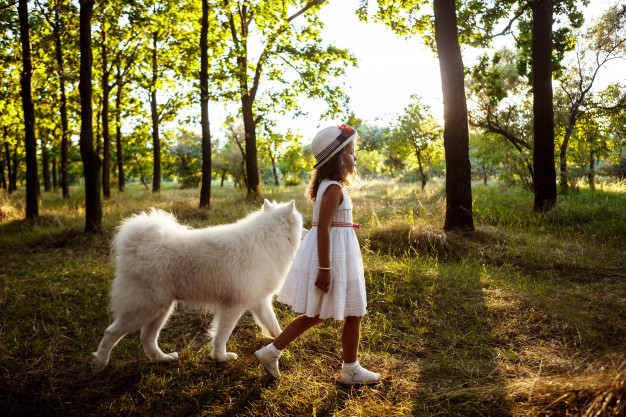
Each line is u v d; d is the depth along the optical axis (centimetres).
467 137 655
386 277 455
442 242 580
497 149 1502
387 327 342
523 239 615
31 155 943
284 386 250
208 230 295
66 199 1606
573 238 632
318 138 240
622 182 1367
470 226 654
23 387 255
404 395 238
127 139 2189
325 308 231
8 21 1097
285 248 289
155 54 1555
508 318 344
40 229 862
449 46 653
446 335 319
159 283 267
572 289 406
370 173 4372
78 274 520
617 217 734
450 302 384
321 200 228
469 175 655
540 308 354
